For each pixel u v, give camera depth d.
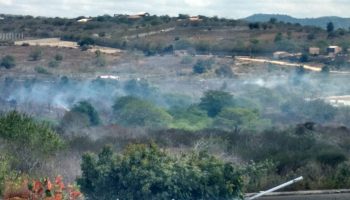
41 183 45.28
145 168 45.56
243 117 137.12
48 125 69.00
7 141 62.84
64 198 45.81
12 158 60.56
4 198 47.75
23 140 62.94
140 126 124.06
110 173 45.91
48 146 63.41
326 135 103.88
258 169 67.75
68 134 90.88
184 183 45.56
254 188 64.94
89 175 46.50
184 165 45.97
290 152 82.38
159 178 45.22
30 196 44.81
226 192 46.38
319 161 78.38
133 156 46.12
